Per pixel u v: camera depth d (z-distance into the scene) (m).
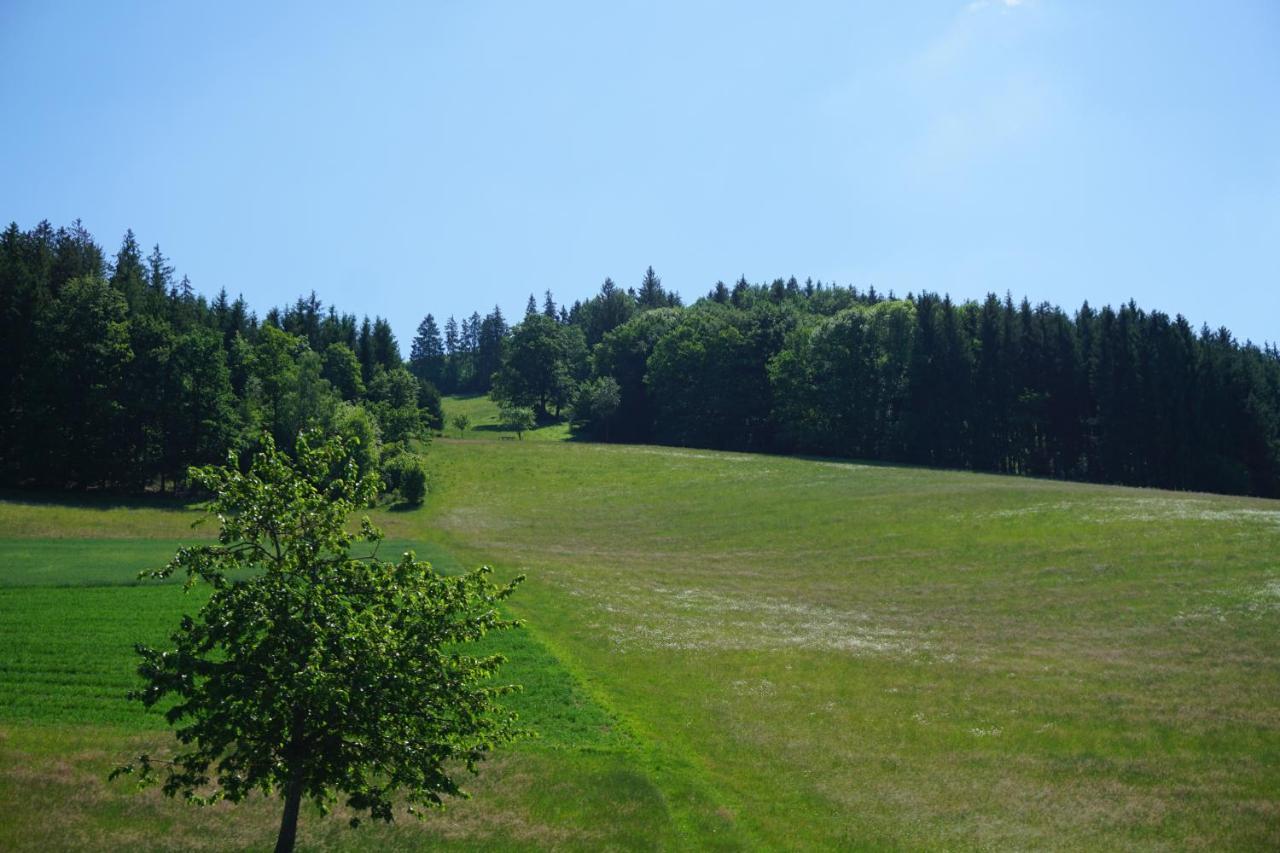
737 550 57.75
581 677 31.64
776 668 33.12
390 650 15.84
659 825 20.66
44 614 35.53
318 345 139.75
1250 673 30.27
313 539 16.64
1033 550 49.88
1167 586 40.88
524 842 19.70
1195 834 19.66
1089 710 27.78
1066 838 19.62
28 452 75.50
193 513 70.25
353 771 15.84
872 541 56.53
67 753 23.00
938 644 35.88
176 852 18.50
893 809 21.34
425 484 80.00
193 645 15.59
